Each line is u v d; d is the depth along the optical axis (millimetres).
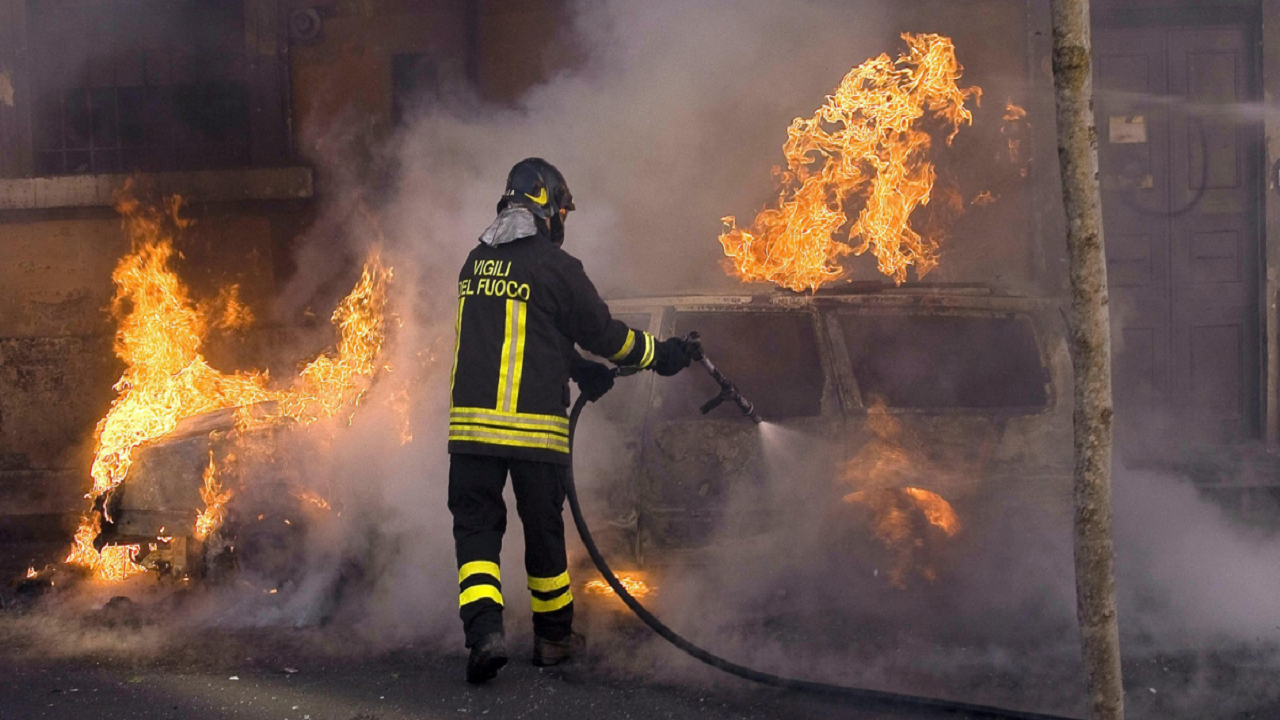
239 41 8016
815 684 3500
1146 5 7695
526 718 3377
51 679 3762
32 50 8016
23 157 7902
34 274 7516
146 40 8125
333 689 3639
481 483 3693
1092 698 2762
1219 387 7918
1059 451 4484
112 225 7520
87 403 7477
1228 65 7844
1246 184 7863
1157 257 7902
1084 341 2707
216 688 3654
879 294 4766
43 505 6883
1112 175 7895
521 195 3930
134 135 8125
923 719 3350
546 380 3721
